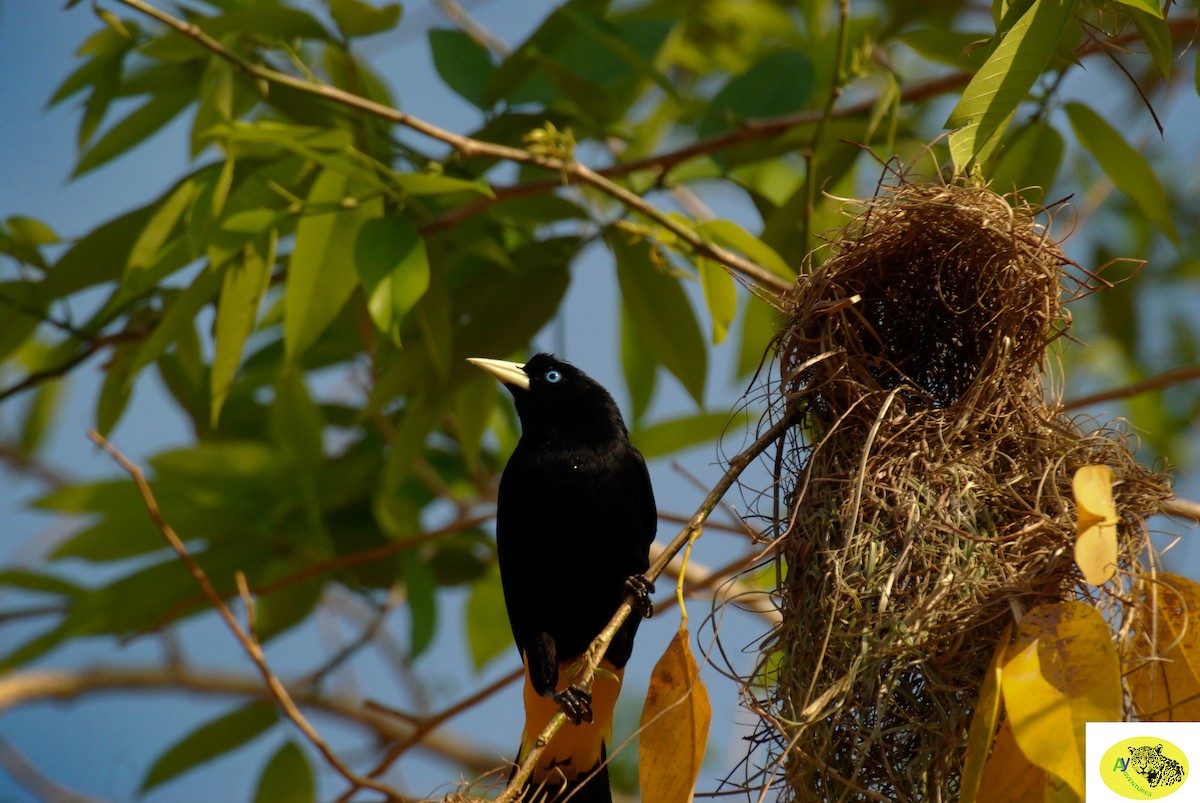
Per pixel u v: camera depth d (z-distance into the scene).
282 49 11.25
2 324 12.48
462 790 8.32
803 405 8.92
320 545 13.07
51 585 13.22
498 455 14.96
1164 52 8.15
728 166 12.78
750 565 8.27
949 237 9.07
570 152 10.69
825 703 7.48
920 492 8.12
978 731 6.51
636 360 14.20
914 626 7.56
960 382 9.17
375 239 9.73
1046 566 7.48
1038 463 8.23
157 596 13.01
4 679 17.14
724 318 11.08
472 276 12.48
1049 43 7.25
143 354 10.50
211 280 10.52
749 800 7.85
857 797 7.51
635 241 11.37
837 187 12.09
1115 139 10.87
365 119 11.48
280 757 13.09
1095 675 6.38
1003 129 7.34
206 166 10.81
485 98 12.51
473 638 14.77
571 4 12.16
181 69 12.19
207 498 13.05
